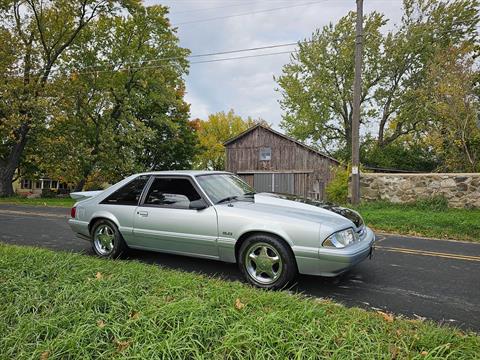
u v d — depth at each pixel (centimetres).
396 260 579
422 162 2980
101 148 2539
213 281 420
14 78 2003
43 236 763
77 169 2391
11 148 2430
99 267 452
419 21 2978
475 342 274
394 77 3161
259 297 355
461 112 1512
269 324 285
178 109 3369
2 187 2194
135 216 526
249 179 2403
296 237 404
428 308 373
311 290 429
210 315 306
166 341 261
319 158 2206
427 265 548
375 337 277
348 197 1240
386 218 941
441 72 1576
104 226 565
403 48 2945
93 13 2231
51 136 2278
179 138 3503
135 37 2677
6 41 1997
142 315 305
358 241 432
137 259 561
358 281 465
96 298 339
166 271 459
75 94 2359
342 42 3186
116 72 2595
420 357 247
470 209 1016
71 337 275
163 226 498
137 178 552
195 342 264
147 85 2756
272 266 420
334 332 280
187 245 482
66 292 360
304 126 3425
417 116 2820
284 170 2305
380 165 3008
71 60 2495
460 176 1044
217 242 454
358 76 1178
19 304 336
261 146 2381
